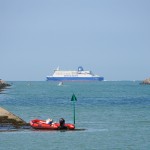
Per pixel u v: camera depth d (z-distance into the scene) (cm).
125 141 10944
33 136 11581
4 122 13112
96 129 13238
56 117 17375
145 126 14162
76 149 9831
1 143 10538
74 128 12875
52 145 10312
